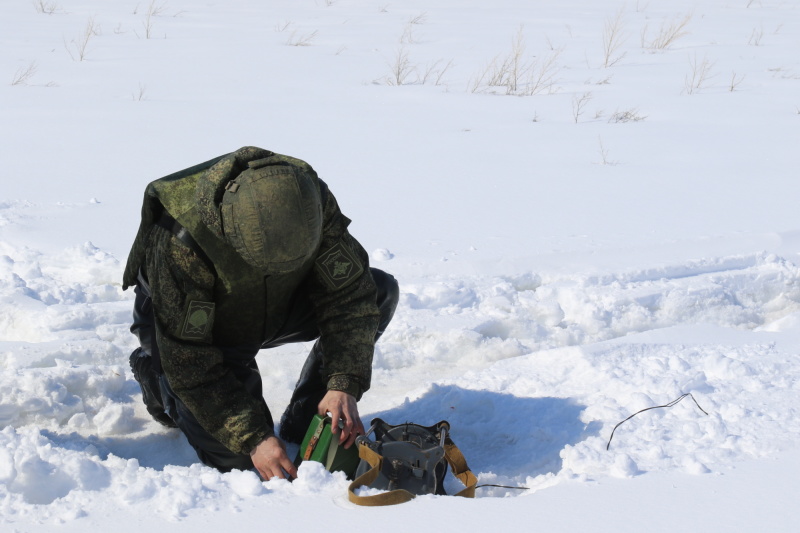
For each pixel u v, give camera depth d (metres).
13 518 2.18
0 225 5.31
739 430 2.70
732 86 11.11
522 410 3.14
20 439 2.60
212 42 14.62
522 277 4.73
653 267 4.80
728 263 4.95
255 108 9.60
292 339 2.95
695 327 3.83
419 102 10.35
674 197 6.36
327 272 2.64
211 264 2.43
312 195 2.33
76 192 6.22
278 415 3.37
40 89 10.35
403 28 16.58
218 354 2.55
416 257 4.95
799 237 5.46
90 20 15.42
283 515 2.19
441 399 3.33
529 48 14.57
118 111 9.22
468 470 2.61
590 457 2.56
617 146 8.13
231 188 2.31
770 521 2.12
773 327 4.19
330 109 9.70
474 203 6.14
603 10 20.03
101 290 4.34
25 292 4.20
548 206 6.09
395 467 2.45
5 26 15.62
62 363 3.57
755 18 18.86
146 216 2.51
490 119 9.43
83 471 2.46
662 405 2.94
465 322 4.13
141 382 3.05
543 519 2.14
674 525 2.11
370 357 2.71
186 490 2.27
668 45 15.04
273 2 20.83
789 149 7.99
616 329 4.30
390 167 7.16
